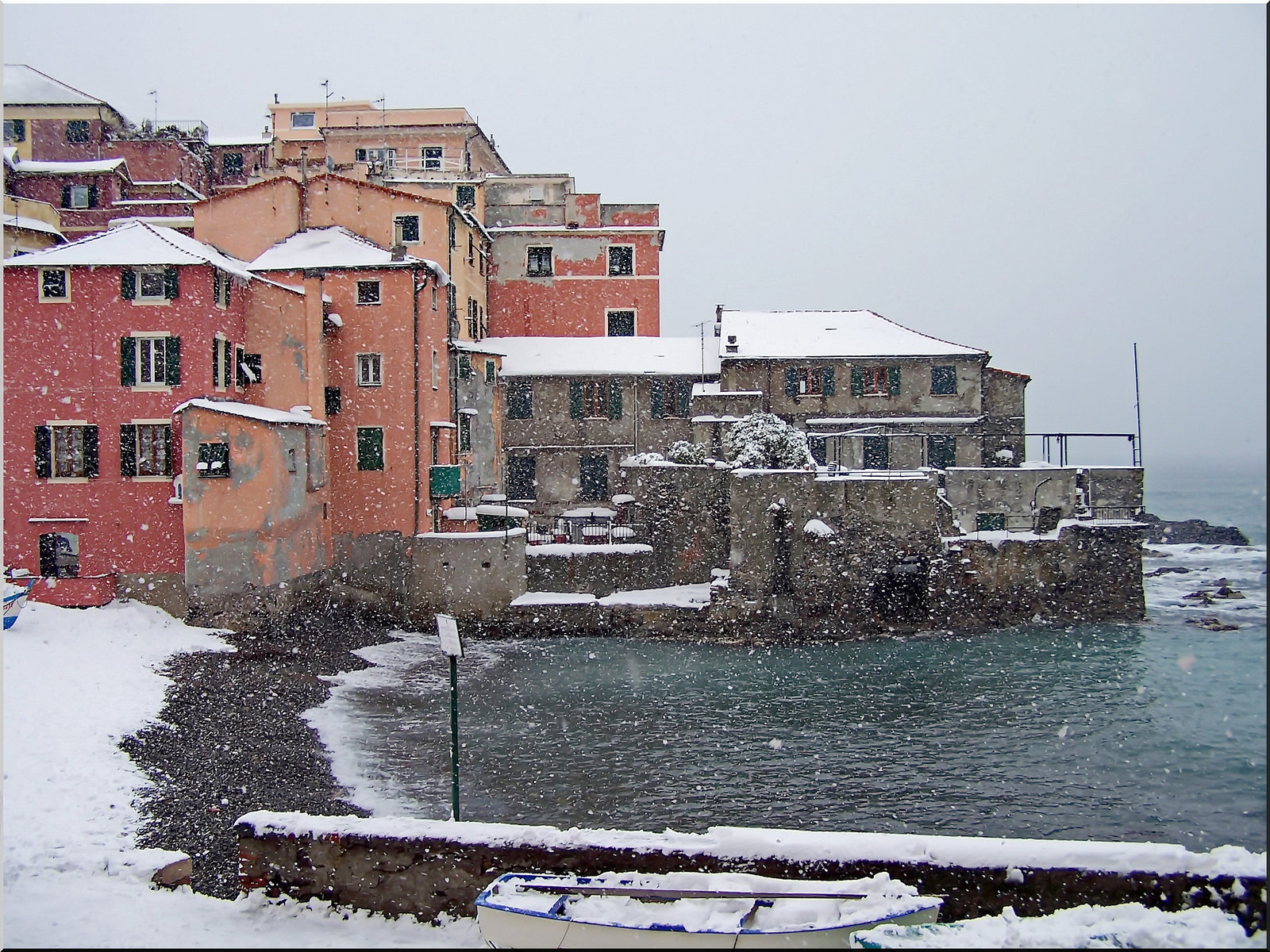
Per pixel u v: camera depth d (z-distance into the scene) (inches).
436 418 1843.0
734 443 1908.2
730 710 1278.3
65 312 1475.1
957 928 435.8
